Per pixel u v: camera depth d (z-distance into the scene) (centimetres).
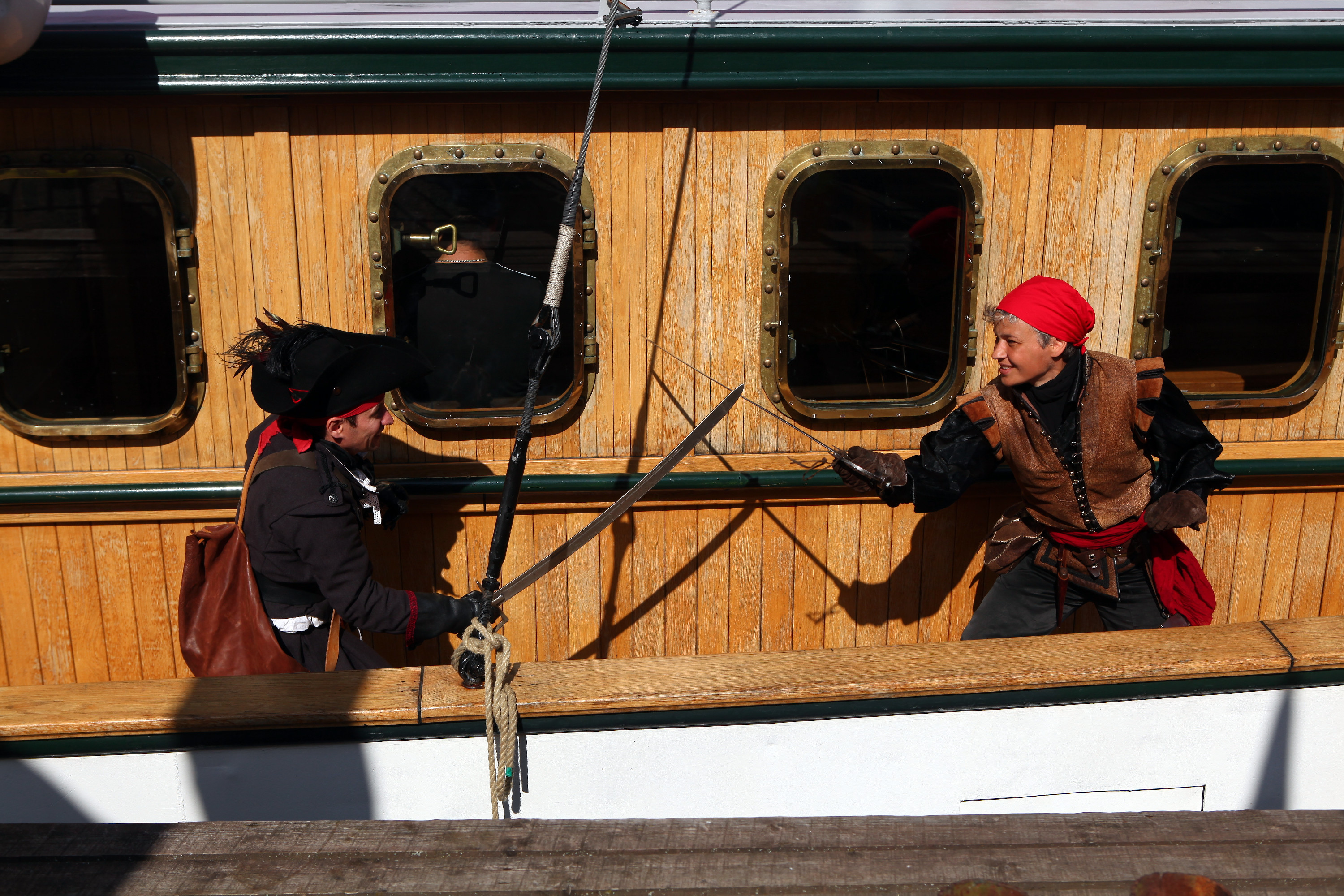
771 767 228
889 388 305
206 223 278
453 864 190
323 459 251
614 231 288
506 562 309
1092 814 201
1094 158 293
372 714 216
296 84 261
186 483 290
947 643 239
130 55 255
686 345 297
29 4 232
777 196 287
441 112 277
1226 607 331
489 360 294
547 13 292
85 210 276
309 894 184
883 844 194
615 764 225
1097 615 334
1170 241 298
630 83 267
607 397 299
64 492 287
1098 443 268
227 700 219
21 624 300
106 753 213
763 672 228
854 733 226
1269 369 312
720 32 265
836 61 270
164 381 288
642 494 256
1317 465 312
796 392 303
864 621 324
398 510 274
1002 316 261
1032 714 228
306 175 278
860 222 293
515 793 226
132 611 303
